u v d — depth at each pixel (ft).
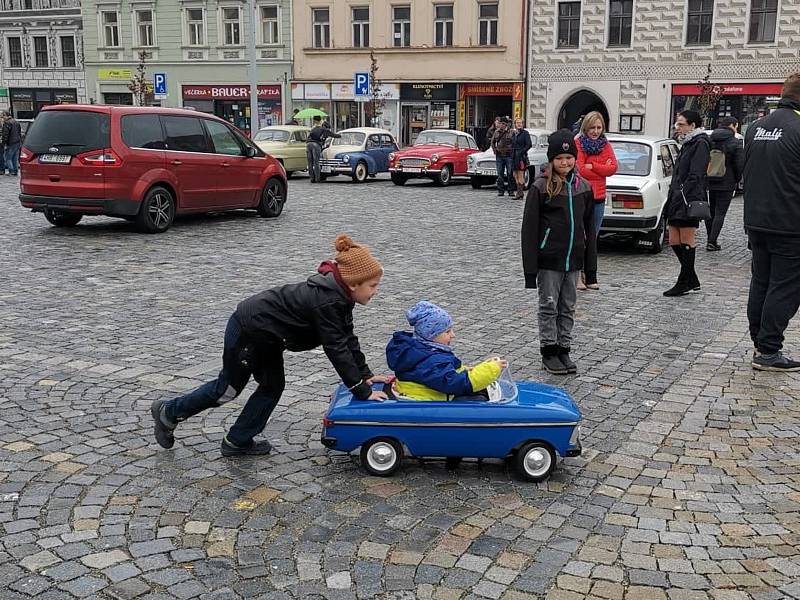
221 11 144.36
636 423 18.16
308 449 16.57
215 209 49.24
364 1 135.44
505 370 16.15
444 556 12.57
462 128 132.77
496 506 14.24
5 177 83.87
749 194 21.74
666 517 13.89
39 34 158.61
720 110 115.75
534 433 15.02
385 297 30.12
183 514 13.78
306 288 14.75
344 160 86.43
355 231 47.29
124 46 151.94
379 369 21.72
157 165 44.93
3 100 165.07
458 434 15.05
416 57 133.59
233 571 12.10
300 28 140.46
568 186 21.48
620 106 121.39
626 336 25.44
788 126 20.72
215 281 32.91
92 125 43.24
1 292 30.45
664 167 42.60
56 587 11.57
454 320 26.94
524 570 12.19
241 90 145.79
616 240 45.96
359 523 13.58
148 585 11.68
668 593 11.65
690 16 115.55
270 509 14.01
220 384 15.35
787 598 11.56
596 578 12.01
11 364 21.83
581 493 14.78
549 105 125.80
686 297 31.09
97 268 35.27
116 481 14.97
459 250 40.98
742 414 18.74
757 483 15.24
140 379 20.76
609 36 120.78
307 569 12.17
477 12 128.47
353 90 138.92
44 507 13.94
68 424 17.69
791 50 109.91
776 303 21.44
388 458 15.23
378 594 11.55
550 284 21.58
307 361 22.31
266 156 52.90
